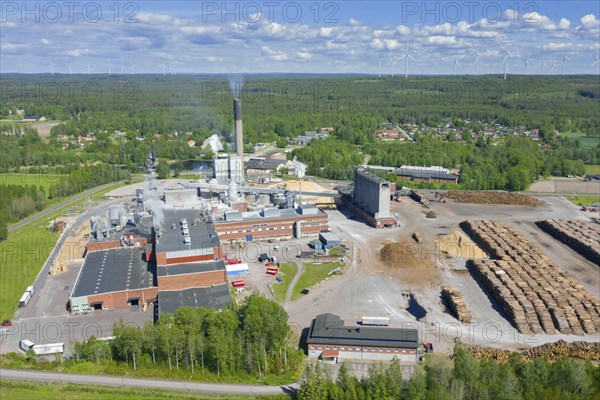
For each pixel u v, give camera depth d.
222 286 123.19
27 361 96.25
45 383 88.88
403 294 126.81
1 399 83.56
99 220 156.38
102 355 96.00
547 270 137.50
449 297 122.00
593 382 79.44
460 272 140.88
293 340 103.81
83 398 84.38
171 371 92.56
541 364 81.12
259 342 94.06
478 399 77.06
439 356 96.31
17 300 123.31
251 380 90.38
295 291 128.38
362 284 132.62
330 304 121.12
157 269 124.00
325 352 97.19
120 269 131.00
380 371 82.12
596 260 148.00
